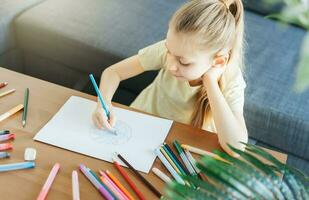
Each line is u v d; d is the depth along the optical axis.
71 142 0.80
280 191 0.45
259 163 0.48
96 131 0.84
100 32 1.61
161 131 0.86
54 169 0.73
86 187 0.71
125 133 0.84
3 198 0.67
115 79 1.10
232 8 0.96
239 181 0.45
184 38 0.88
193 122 1.08
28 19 1.65
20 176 0.72
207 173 0.47
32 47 1.71
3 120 0.84
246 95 1.38
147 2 1.85
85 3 1.79
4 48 1.68
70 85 1.74
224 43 0.92
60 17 1.67
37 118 0.85
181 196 0.46
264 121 1.36
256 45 1.64
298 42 1.69
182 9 0.92
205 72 0.95
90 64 1.61
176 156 0.79
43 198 0.67
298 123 1.32
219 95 0.93
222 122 0.89
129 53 1.53
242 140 0.87
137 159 0.78
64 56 1.66
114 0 1.83
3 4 1.69
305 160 1.40
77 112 0.88
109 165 0.76
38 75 1.79
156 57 1.12
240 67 1.04
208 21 0.88
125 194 0.70
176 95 1.10
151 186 0.72
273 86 1.43
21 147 0.78
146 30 1.65
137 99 1.22
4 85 0.94
